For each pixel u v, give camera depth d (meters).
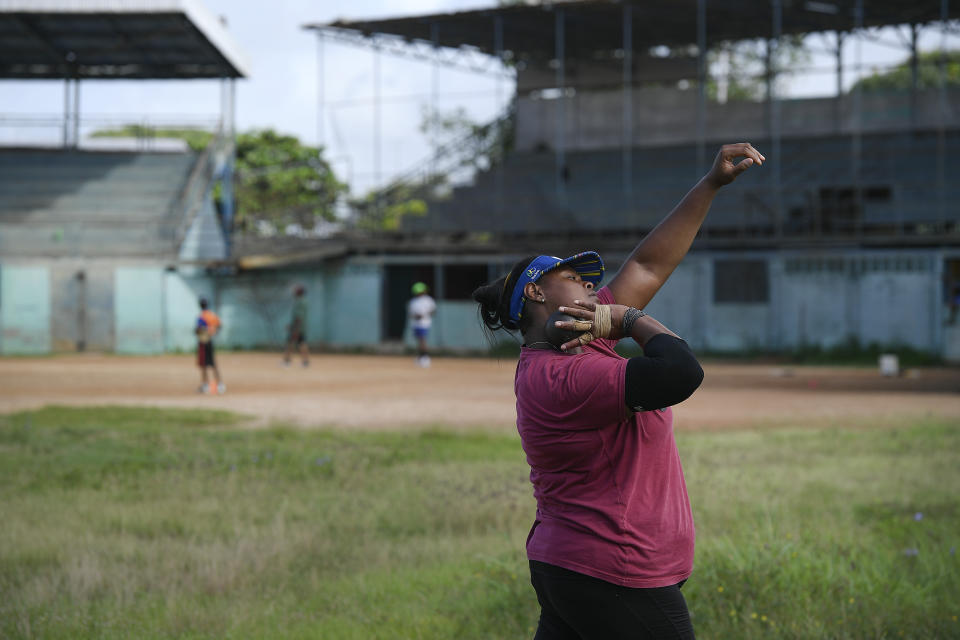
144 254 32.50
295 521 7.76
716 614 5.01
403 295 34.44
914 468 9.93
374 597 5.52
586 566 2.68
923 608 5.09
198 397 18.70
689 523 2.81
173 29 33.19
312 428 13.91
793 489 8.68
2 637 4.75
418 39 34.59
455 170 37.06
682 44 36.28
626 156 33.09
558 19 31.31
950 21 32.50
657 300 30.33
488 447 11.95
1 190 37.00
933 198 30.88
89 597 5.58
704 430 13.70
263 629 4.89
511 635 4.79
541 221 34.81
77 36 34.72
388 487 9.09
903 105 34.00
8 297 31.42
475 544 6.86
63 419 14.45
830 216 30.94
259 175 48.00
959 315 27.03
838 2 30.50
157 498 8.59
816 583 5.46
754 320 29.27
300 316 26.83
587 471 2.70
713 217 32.50
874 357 27.27
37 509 7.97
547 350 2.85
